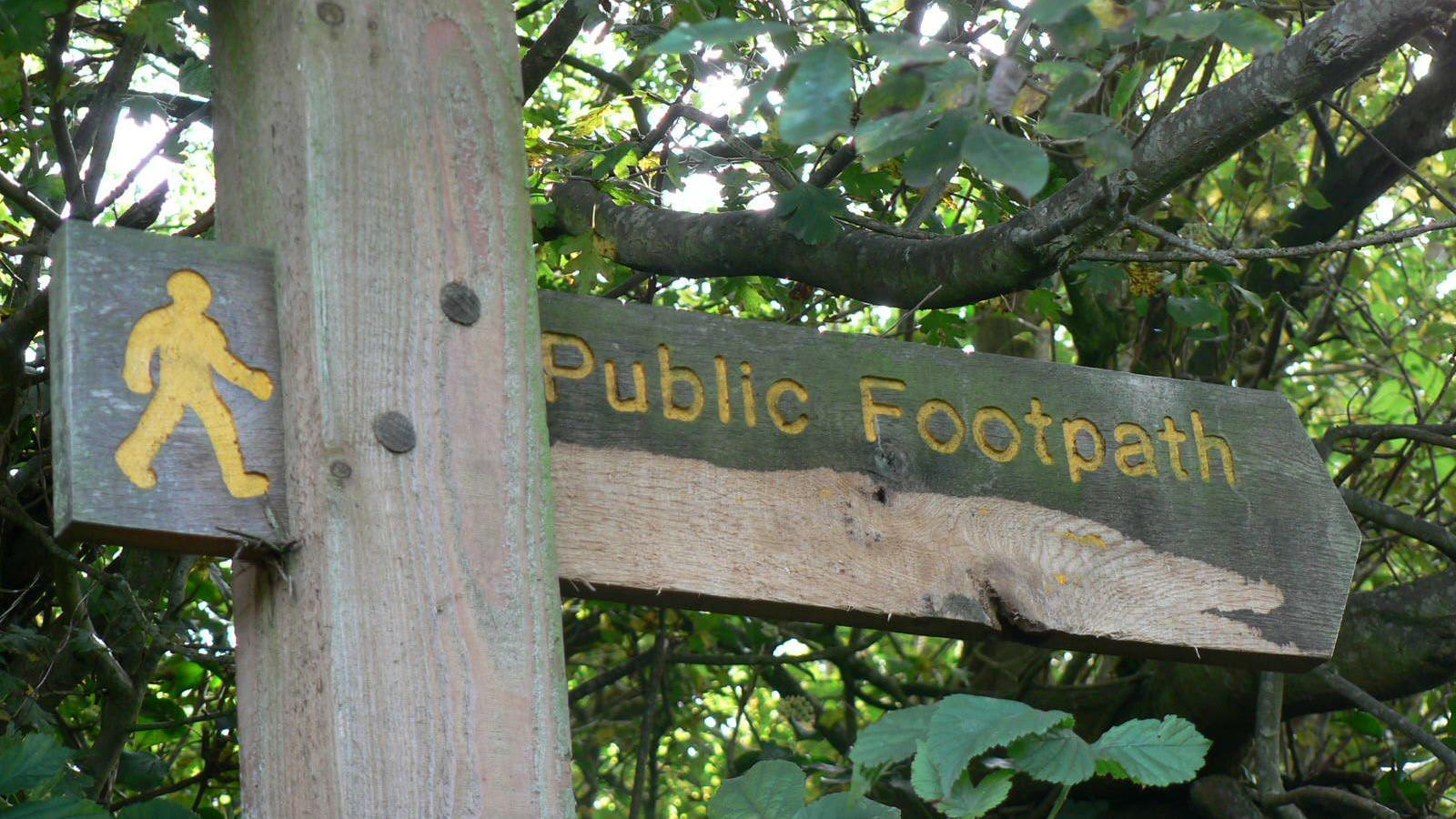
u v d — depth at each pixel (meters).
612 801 5.58
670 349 1.69
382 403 1.37
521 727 1.34
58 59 2.43
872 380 1.79
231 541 1.30
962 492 1.79
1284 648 1.88
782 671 5.24
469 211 1.46
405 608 1.33
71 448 1.26
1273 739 3.56
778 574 1.65
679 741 5.56
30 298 2.98
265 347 1.37
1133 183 2.05
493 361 1.43
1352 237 4.70
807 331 1.78
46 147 3.19
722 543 1.63
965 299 2.44
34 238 3.13
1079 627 1.78
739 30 1.35
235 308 1.37
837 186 3.34
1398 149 4.41
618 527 1.59
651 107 4.13
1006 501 1.80
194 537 1.29
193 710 4.14
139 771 3.68
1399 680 3.54
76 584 3.25
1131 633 1.81
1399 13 1.91
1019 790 4.11
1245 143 2.07
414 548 1.34
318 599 1.30
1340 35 1.94
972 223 4.12
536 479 1.42
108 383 1.30
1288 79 1.99
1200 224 4.04
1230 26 1.46
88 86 3.25
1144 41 2.21
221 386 1.34
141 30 2.33
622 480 1.61
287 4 1.46
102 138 3.04
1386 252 5.48
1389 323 5.68
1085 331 4.71
